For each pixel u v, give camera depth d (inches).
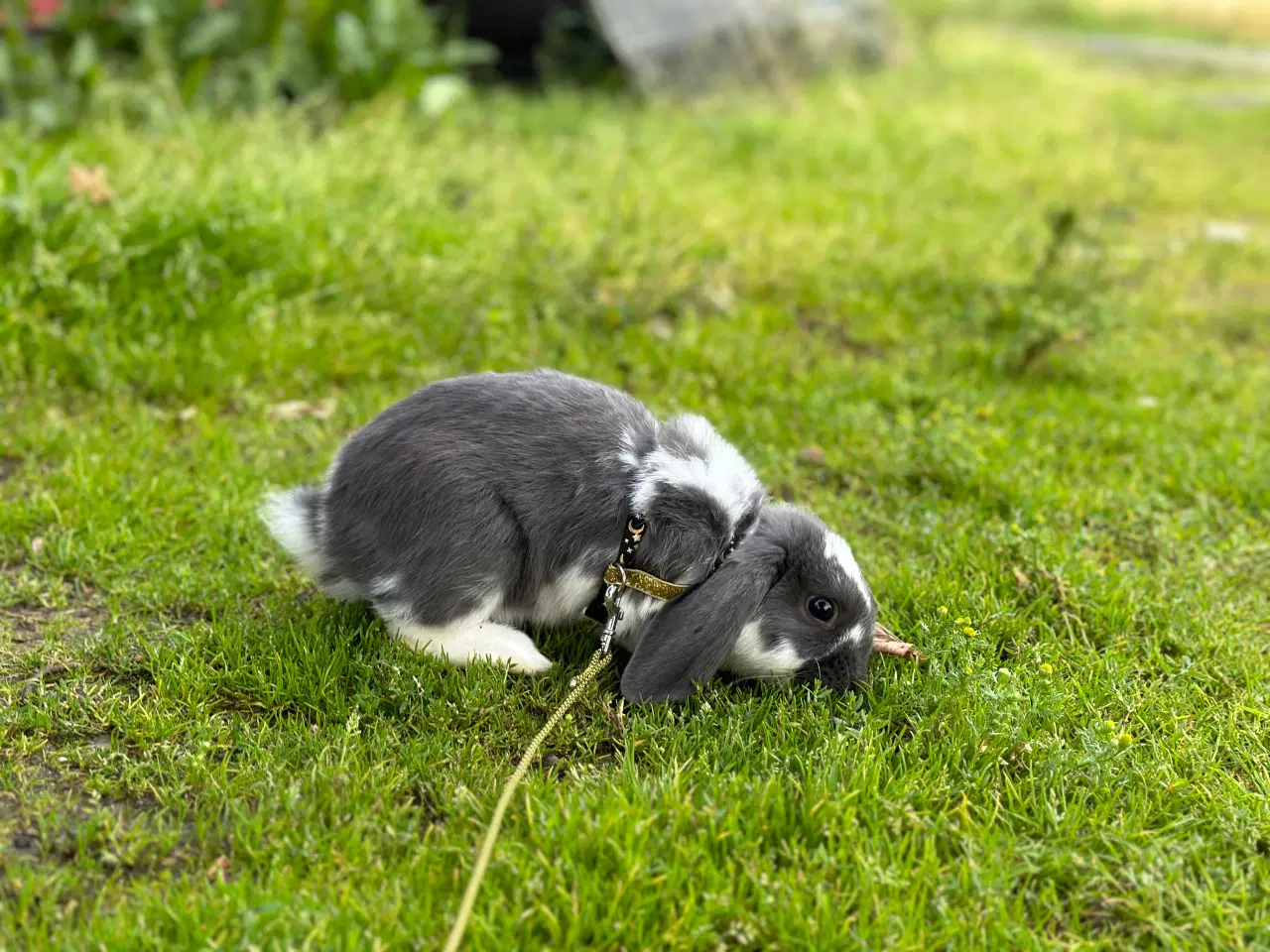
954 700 40.7
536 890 34.9
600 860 35.7
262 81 83.7
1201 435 56.7
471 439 41.1
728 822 36.6
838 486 53.3
